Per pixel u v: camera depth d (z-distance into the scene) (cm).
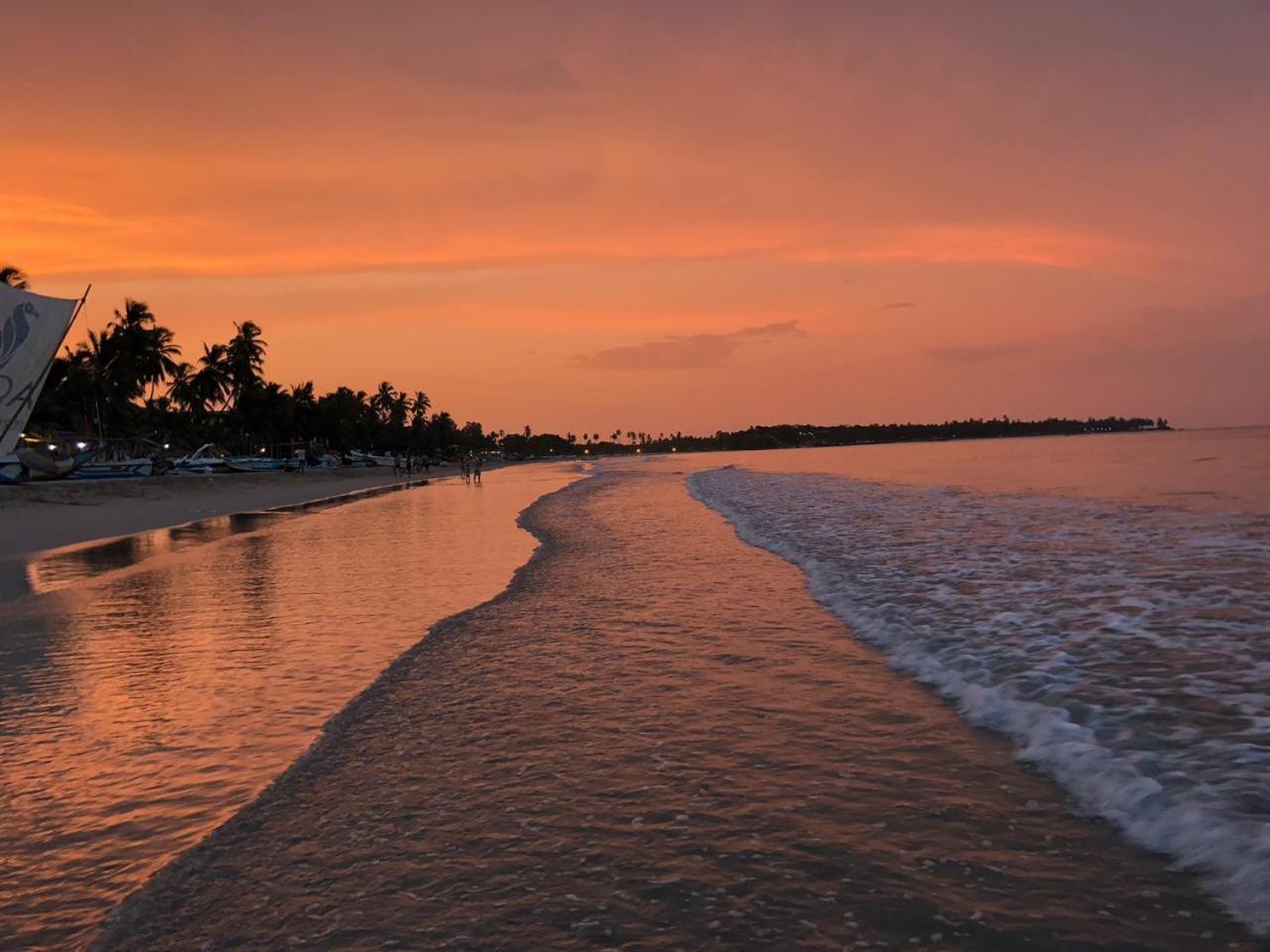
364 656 934
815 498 3259
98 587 1541
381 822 503
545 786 547
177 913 409
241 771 598
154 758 629
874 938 362
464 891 418
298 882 436
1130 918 369
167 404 10219
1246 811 454
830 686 750
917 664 806
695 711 693
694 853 448
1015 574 1256
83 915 411
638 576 1466
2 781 589
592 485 5869
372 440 15538
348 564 1794
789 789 527
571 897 407
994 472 4634
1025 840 447
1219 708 627
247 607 1281
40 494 4297
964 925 369
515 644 971
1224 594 1041
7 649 1025
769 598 1198
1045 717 631
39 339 4375
